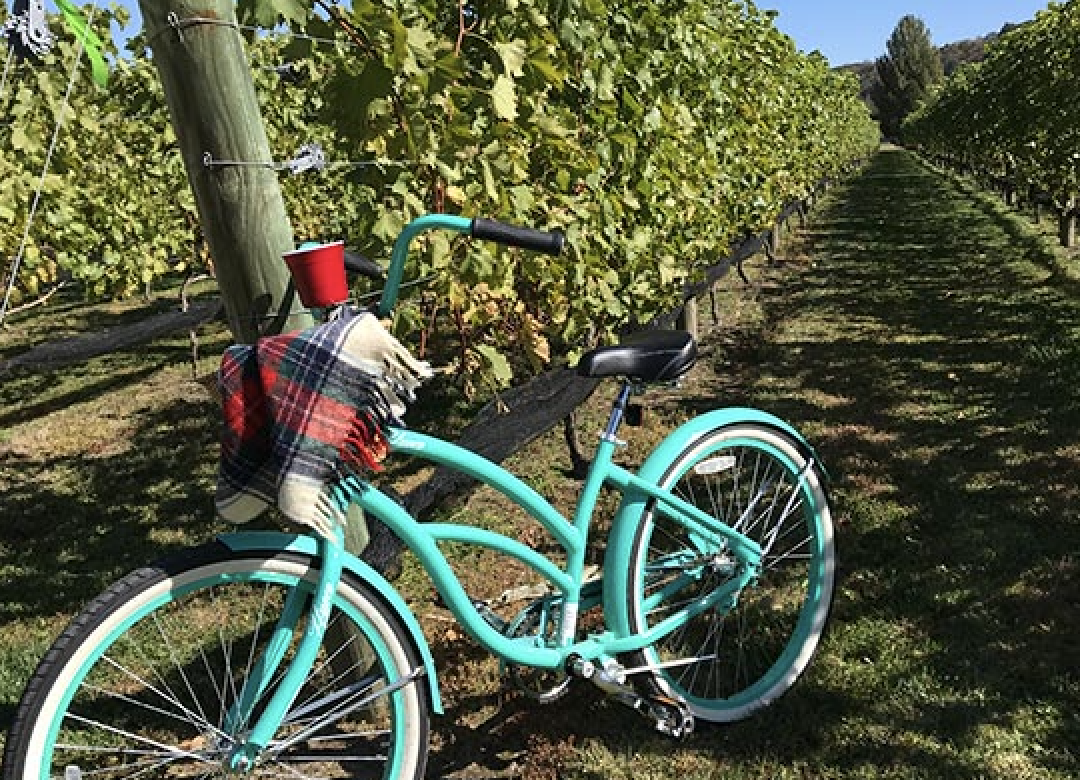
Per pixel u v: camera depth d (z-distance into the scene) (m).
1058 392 5.19
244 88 1.94
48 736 1.61
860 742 2.39
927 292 8.72
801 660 2.61
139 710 2.75
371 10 2.27
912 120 43.62
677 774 2.34
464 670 2.82
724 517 3.11
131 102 5.83
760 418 2.53
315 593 1.82
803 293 9.30
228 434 1.63
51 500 4.86
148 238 6.99
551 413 3.59
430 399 5.89
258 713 1.89
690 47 4.87
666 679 2.39
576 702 2.63
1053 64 10.63
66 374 8.05
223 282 2.08
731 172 6.52
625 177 4.21
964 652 2.76
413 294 2.93
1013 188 15.36
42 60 4.51
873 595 3.12
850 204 19.77
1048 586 3.10
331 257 1.72
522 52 2.85
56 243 5.88
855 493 4.03
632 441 4.96
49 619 3.51
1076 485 3.92
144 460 5.45
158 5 1.86
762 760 2.36
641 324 4.97
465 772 2.40
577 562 2.20
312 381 1.59
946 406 5.19
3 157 4.57
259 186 2.00
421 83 2.46
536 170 3.54
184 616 3.29
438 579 1.96
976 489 3.97
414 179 2.71
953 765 2.28
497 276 2.97
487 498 4.21
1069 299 7.44
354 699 2.34
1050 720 2.43
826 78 18.03
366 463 1.66
